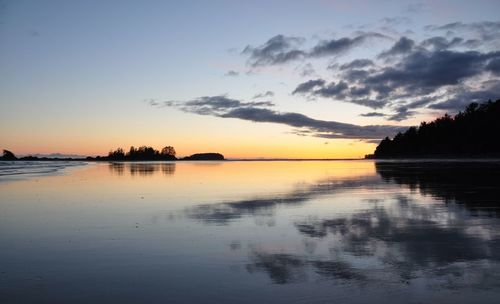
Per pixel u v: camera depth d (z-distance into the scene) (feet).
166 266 25.41
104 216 44.91
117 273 24.04
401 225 38.42
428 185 81.41
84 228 37.96
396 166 211.41
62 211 48.65
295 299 19.72
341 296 20.04
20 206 53.31
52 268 25.16
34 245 31.24
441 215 43.96
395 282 21.97
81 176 124.77
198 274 23.73
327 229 36.81
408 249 29.04
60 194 68.54
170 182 97.76
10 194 68.59
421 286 21.31
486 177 104.73
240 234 34.88
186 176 125.08
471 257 26.78
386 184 85.61
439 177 106.93
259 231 36.11
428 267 24.63
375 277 22.84
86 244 31.48
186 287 21.52
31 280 22.82
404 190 71.72
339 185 84.64
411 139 535.19
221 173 146.30
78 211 48.65
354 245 30.48
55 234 35.27
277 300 19.63
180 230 36.81
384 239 32.42
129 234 35.12
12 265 25.89
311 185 85.51
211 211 48.34
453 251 28.37
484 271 23.76
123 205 53.93
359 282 22.03
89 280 22.76
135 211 48.49
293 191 72.13
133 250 29.48
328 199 59.41
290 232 35.63
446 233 34.50
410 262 25.75
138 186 85.25
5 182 96.73
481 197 59.88
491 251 28.35
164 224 39.86
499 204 52.26
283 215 45.03
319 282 22.09
